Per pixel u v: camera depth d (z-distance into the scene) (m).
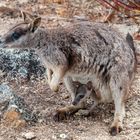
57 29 13.38
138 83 14.78
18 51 15.57
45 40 13.28
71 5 20.39
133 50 13.65
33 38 13.34
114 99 12.99
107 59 13.05
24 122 12.76
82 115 13.34
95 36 13.18
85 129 12.66
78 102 13.13
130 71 13.16
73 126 12.81
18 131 12.57
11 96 13.27
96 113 13.51
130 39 13.81
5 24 18.66
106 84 13.19
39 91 14.55
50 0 20.67
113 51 13.05
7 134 12.45
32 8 20.08
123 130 12.60
